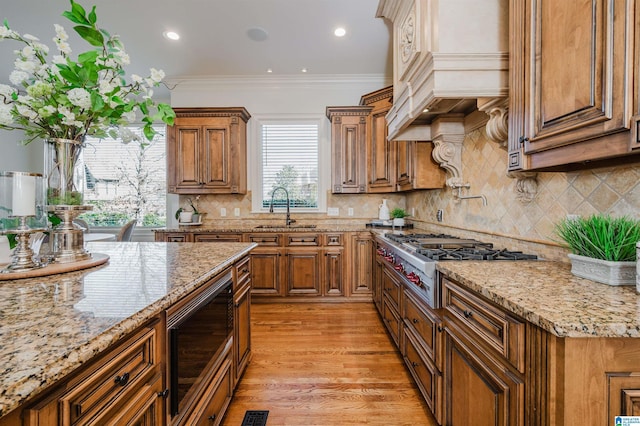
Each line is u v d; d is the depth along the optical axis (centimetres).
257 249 343
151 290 94
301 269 344
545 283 104
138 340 78
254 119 406
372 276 338
